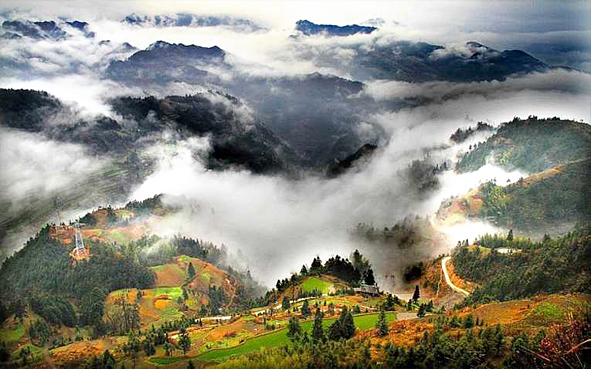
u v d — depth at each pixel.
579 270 157.50
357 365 107.56
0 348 174.75
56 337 191.88
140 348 159.50
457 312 145.12
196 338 170.25
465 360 96.12
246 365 117.50
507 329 107.06
